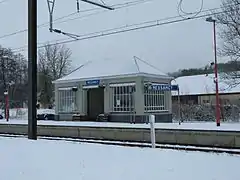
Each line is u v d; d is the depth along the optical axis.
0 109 68.38
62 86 41.25
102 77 37.44
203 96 72.88
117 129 20.30
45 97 82.06
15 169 8.25
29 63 15.82
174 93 72.56
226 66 38.16
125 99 36.00
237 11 34.38
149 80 36.09
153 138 13.47
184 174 7.30
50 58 83.88
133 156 9.52
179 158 9.15
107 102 37.31
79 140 19.55
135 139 19.28
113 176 7.26
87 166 8.29
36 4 16.05
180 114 39.41
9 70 70.75
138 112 34.94
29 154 10.19
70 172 7.71
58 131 23.73
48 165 8.55
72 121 38.41
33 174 7.66
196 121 39.84
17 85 72.69
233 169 7.76
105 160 9.00
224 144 15.93
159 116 36.78
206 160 8.89
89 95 40.06
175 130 17.73
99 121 37.34
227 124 31.20
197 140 16.89
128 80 35.88
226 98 66.25
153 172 7.51
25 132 26.20
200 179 6.88
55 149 11.02
